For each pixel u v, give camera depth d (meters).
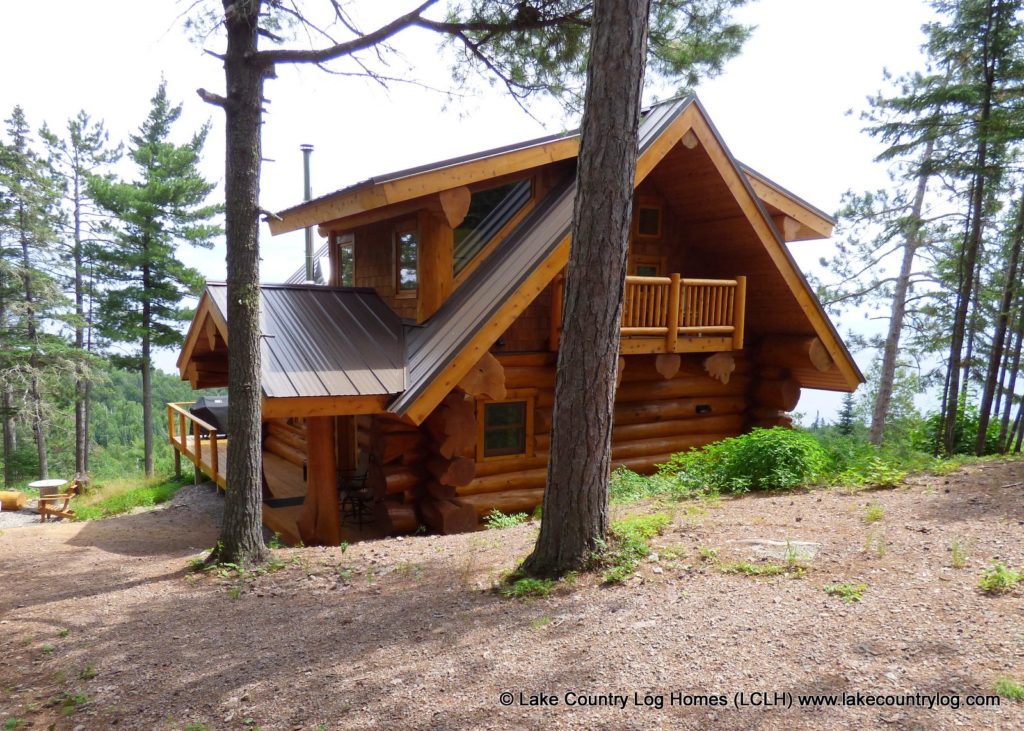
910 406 29.41
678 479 8.67
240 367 6.72
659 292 9.76
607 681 3.65
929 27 14.98
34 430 29.70
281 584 6.18
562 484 5.36
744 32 7.48
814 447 8.41
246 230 6.56
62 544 9.72
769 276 10.98
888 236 18.12
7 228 26.30
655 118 9.99
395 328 10.15
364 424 10.97
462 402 8.81
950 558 4.90
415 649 4.34
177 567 7.12
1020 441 16.17
